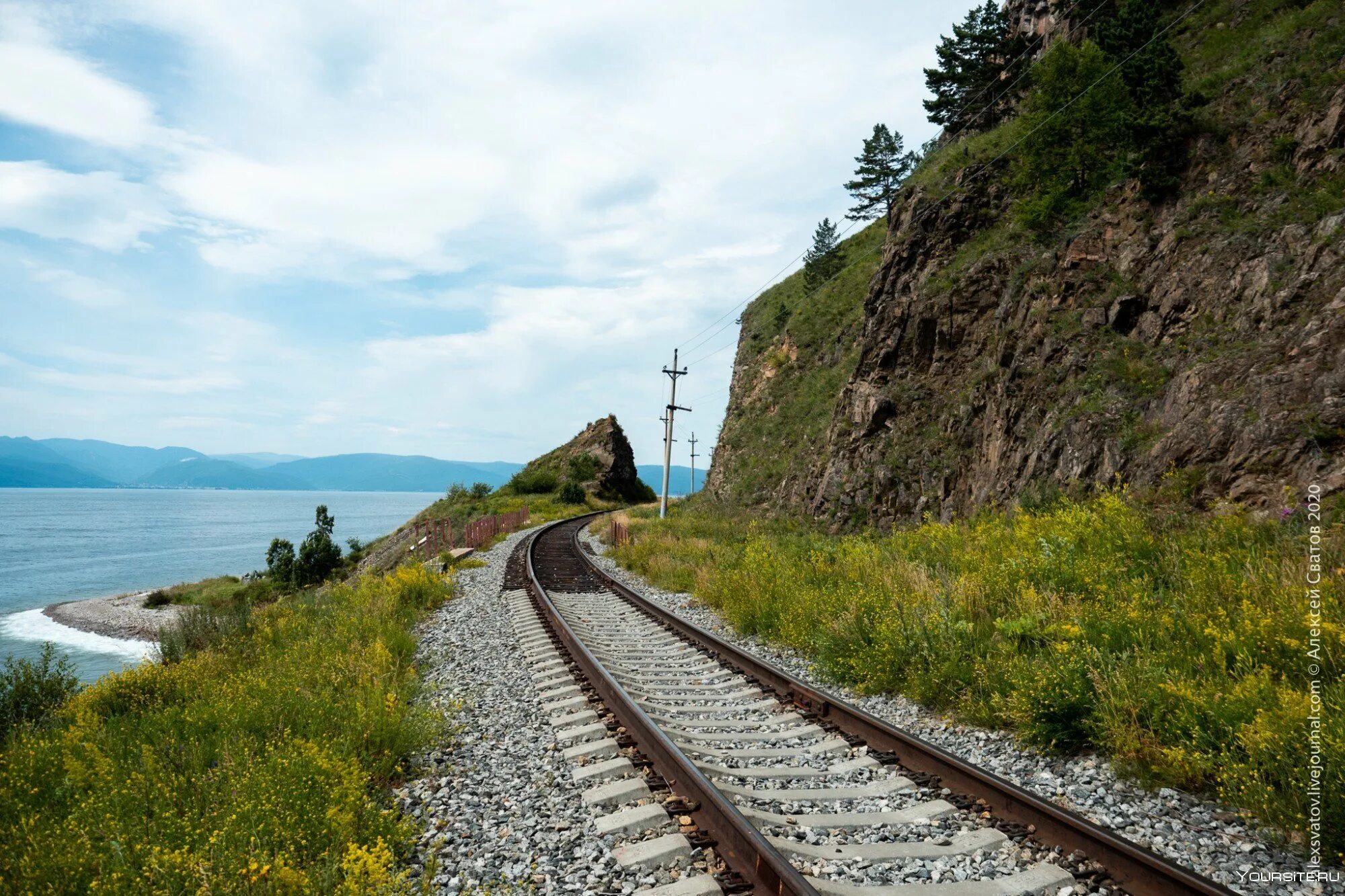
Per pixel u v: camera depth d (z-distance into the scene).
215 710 6.08
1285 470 9.66
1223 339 12.45
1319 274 11.54
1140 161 16.77
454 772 5.36
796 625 9.41
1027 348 17.22
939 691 6.79
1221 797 4.38
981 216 23.56
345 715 5.82
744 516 29.27
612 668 8.31
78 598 51.59
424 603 13.65
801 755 5.66
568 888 3.62
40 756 5.17
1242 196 14.45
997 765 5.35
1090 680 5.71
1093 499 12.20
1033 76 21.83
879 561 12.25
